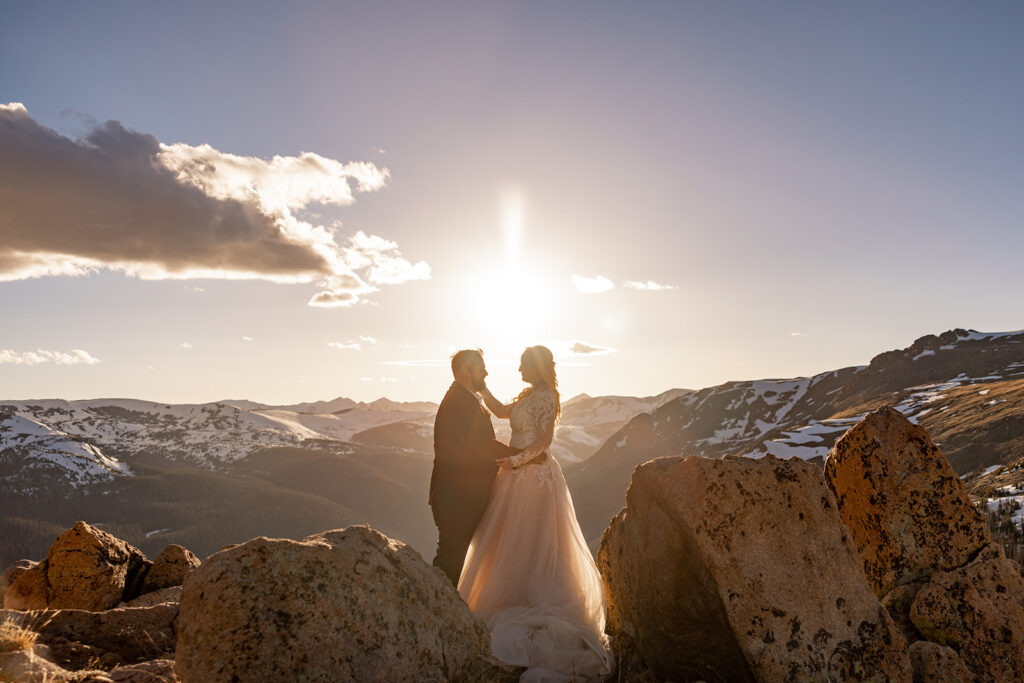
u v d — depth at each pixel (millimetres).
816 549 4418
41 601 7852
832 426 162250
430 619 4406
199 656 3475
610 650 5695
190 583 3633
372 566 4219
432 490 7004
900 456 5445
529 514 6871
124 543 8852
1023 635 4809
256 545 3787
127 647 5496
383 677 3852
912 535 5242
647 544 4965
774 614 4195
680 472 4758
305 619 3684
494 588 6598
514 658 5387
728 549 4348
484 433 7090
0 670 3896
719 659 4531
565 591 6590
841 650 4152
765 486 4562
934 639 4863
